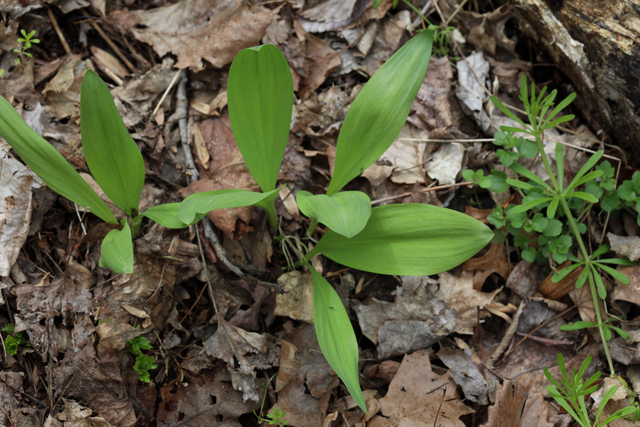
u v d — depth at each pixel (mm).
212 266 765
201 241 762
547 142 818
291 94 692
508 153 764
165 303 747
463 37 860
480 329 767
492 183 766
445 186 792
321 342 686
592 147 819
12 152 745
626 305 770
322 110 814
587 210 784
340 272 785
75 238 750
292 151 802
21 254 733
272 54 667
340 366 676
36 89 788
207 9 824
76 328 719
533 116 726
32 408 700
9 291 720
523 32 841
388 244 698
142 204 768
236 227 769
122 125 688
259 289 764
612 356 755
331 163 796
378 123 697
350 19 850
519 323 768
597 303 749
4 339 708
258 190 776
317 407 737
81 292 730
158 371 738
